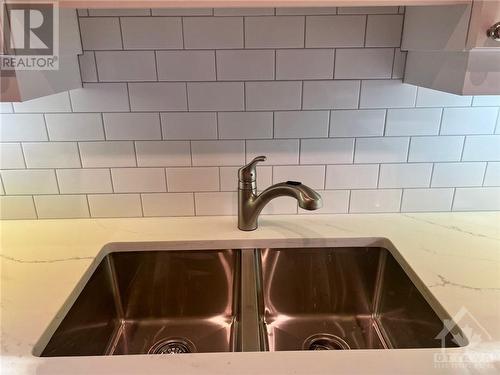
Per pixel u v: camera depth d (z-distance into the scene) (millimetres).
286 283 1098
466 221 1145
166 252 1068
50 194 1153
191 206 1176
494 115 1087
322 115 1080
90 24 981
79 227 1135
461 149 1123
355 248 1073
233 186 1154
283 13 982
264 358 643
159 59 1017
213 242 1058
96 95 1047
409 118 1089
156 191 1156
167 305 1106
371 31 1001
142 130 1088
